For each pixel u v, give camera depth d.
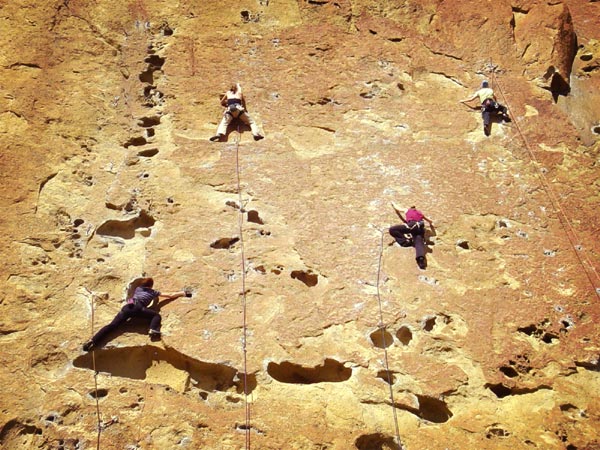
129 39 12.36
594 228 10.47
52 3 12.24
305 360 8.75
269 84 12.06
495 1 13.53
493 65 12.75
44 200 10.05
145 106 11.62
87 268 9.50
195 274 9.50
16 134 10.57
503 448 8.15
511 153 11.43
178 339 8.80
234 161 10.93
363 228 10.21
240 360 8.68
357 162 11.12
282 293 9.37
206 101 11.73
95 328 8.89
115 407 8.18
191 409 8.25
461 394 8.62
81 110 11.20
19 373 8.40
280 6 13.15
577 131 11.91
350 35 12.88
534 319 9.29
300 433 8.12
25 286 9.14
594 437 8.23
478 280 9.71
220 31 12.69
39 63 11.50
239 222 10.18
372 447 8.33
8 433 8.00
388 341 9.07
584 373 8.84
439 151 11.36
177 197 10.41
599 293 9.61
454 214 10.50
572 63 13.37
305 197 10.56
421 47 12.88
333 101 11.98
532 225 10.47
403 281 9.61
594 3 14.24
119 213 10.19
